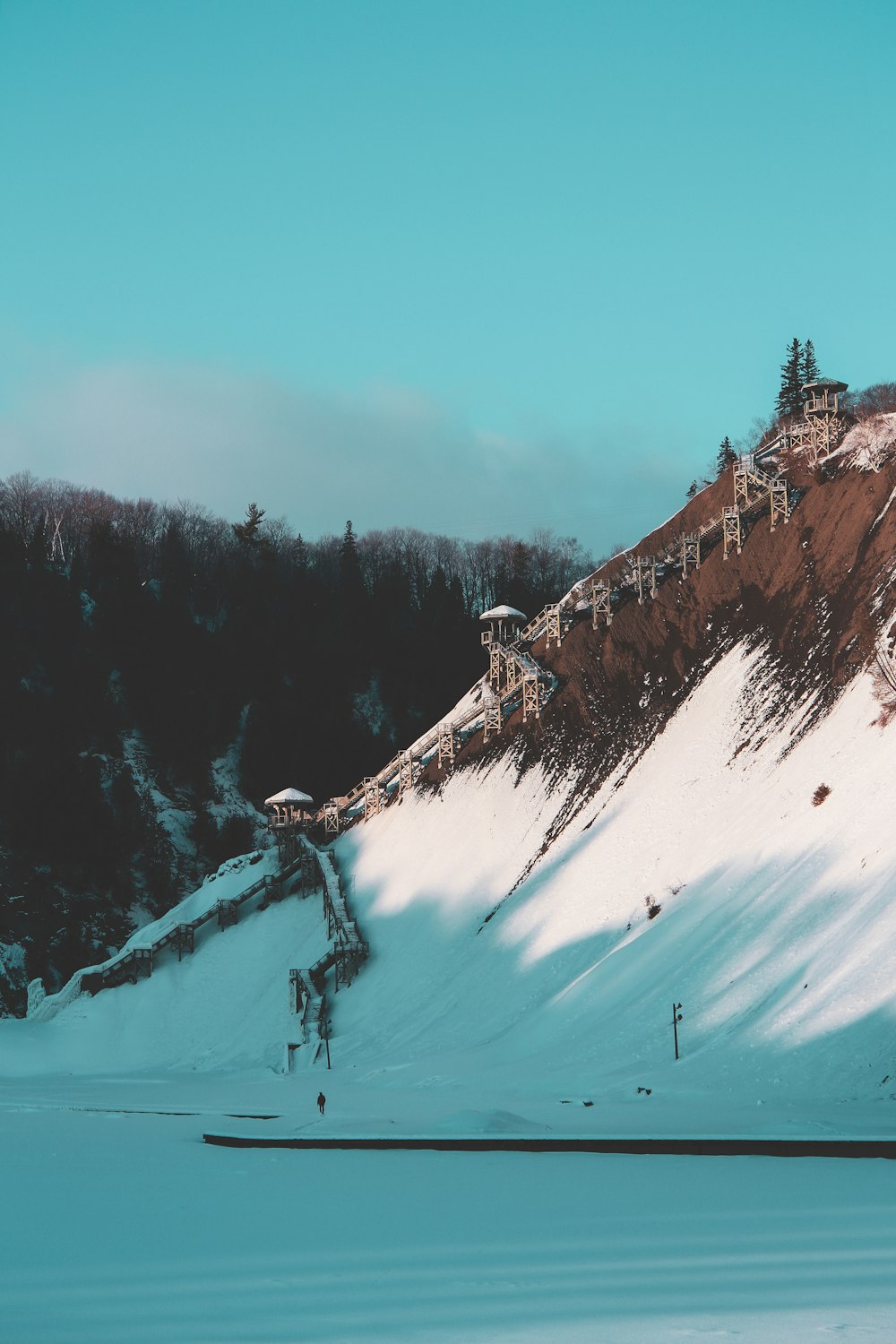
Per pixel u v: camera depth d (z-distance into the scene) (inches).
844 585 3762.3
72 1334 894.4
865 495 4005.9
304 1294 1010.7
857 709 3282.5
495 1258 1134.4
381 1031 3740.2
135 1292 1026.7
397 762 5142.7
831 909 2736.2
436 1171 1728.6
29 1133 2421.3
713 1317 912.9
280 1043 3981.3
